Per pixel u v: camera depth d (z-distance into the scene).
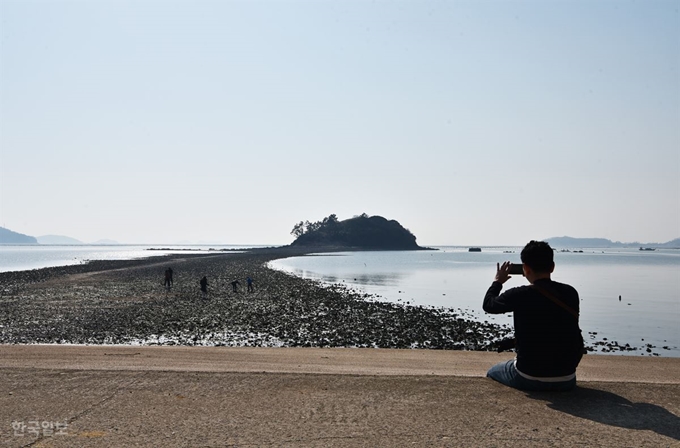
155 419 5.52
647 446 4.71
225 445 4.80
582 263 133.00
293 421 5.42
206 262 109.81
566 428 5.14
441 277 74.31
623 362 14.08
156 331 24.56
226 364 11.46
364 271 89.31
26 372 7.52
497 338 24.80
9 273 68.56
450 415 5.52
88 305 34.28
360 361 13.27
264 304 36.84
